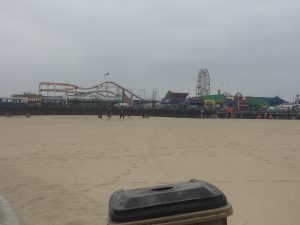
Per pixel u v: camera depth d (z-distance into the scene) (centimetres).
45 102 11500
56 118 7169
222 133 3303
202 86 16262
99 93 14200
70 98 12925
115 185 1245
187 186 460
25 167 1616
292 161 1675
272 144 2359
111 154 1961
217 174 1386
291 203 966
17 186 1254
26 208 992
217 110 11212
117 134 3197
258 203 965
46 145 2372
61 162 1731
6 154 1994
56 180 1340
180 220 434
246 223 805
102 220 866
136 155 1917
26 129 3828
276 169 1477
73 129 3838
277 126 4566
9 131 3541
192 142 2503
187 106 12619
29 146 2325
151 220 433
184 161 1706
